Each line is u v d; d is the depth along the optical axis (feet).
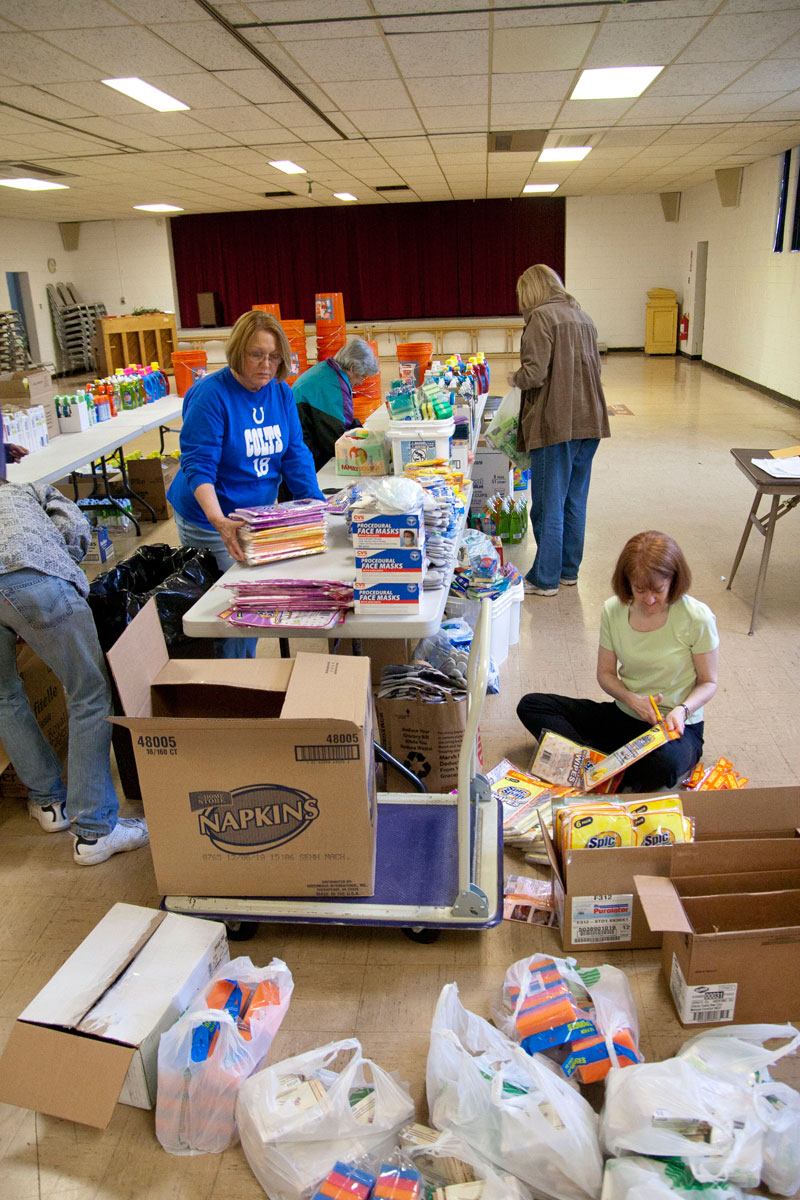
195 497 8.79
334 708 5.87
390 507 6.23
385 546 6.31
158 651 6.52
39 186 33.45
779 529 16.71
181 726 5.79
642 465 22.95
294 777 5.95
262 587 6.71
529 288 12.87
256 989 5.68
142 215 48.83
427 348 16.30
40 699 8.84
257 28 14.16
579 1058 5.11
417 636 6.40
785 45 16.39
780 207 32.55
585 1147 4.45
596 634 12.33
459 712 7.85
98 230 51.62
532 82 18.72
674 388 37.70
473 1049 5.06
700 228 45.01
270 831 6.13
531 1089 4.73
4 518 6.99
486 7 13.44
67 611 7.09
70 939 6.73
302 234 49.88
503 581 10.98
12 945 6.68
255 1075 5.00
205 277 51.65
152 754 5.98
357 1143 4.70
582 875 6.11
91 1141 5.14
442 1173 4.59
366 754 6.03
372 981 6.21
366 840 6.12
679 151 31.04
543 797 7.98
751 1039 5.23
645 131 26.04
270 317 8.42
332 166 31.19
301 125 22.82
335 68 16.89
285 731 5.80
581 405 12.89
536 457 13.33
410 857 6.77
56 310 50.31
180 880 6.37
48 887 7.36
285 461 9.56
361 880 6.25
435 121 23.12
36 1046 5.13
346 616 6.56
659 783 7.46
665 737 7.13
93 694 7.41
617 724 8.45
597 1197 4.42
